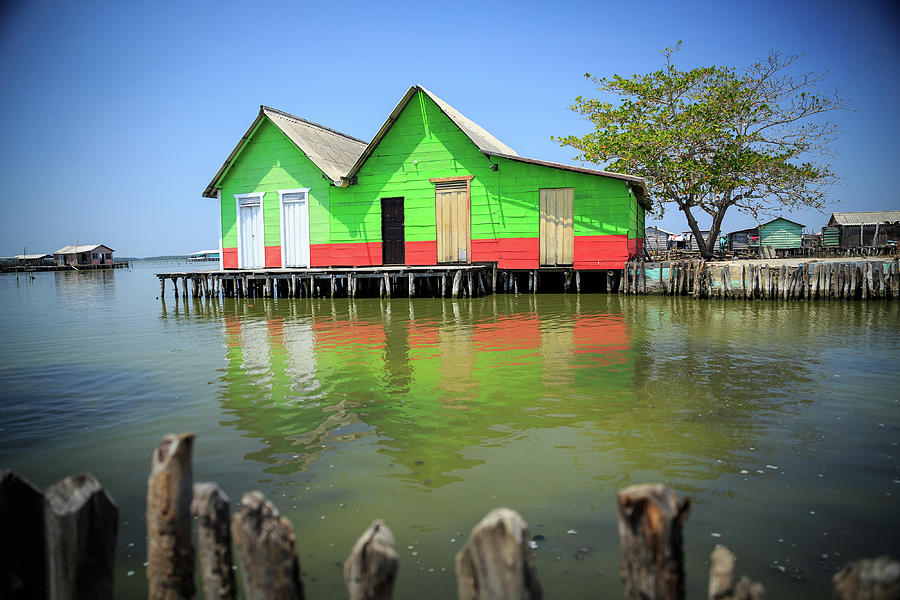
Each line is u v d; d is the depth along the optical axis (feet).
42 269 255.09
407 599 8.36
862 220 134.92
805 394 18.45
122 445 15.26
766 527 10.18
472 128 63.62
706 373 21.49
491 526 5.37
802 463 12.93
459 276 55.01
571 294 58.03
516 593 5.28
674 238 159.53
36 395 20.61
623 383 20.21
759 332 30.89
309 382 21.61
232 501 11.50
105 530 6.52
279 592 5.97
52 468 13.76
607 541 9.81
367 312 46.16
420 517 10.80
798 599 8.13
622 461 13.21
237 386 21.29
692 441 14.40
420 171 62.39
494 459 13.47
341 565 9.28
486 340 30.01
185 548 6.73
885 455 13.32
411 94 61.16
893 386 19.27
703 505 11.02
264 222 68.13
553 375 21.61
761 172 79.77
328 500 11.57
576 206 57.67
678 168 79.20
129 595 8.70
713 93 79.25
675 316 38.40
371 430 15.78
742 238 147.95
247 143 67.72
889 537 9.79
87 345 32.17
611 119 84.07
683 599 5.88
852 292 46.32
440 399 18.71
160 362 26.43
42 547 6.64
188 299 69.10
